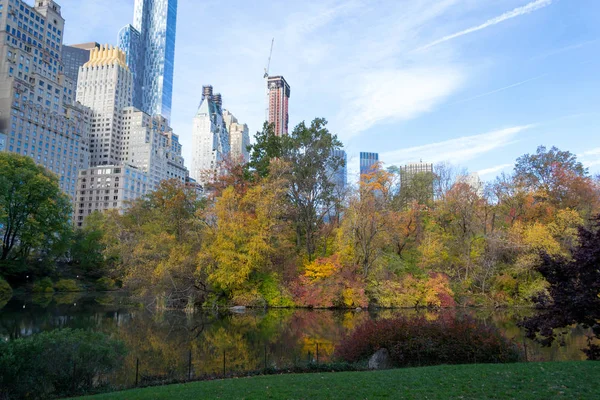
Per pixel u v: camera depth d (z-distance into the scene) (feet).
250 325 105.09
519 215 173.78
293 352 69.56
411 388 35.73
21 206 201.46
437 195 190.49
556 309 50.60
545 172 179.52
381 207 157.89
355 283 145.48
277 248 151.64
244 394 35.73
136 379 47.83
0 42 445.78
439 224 175.63
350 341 59.00
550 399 30.63
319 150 178.29
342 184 181.16
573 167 181.06
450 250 169.07
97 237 262.26
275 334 90.22
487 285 160.15
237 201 153.38
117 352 48.29
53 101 504.84
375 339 56.29
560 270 51.03
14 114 443.32
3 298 174.60
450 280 159.74
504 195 175.11
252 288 150.51
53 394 42.24
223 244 141.49
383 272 150.71
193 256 145.69
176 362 63.16
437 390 34.63
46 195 209.97
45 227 208.44
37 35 488.02
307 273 151.43
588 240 49.98
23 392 40.19
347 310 143.02
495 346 52.90
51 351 43.11
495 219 177.37
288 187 173.37
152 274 142.31
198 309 143.13
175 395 36.78
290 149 180.45
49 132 495.41
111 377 51.98
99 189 565.12
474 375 39.99
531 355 62.95
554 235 154.30
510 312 134.82
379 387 36.42
